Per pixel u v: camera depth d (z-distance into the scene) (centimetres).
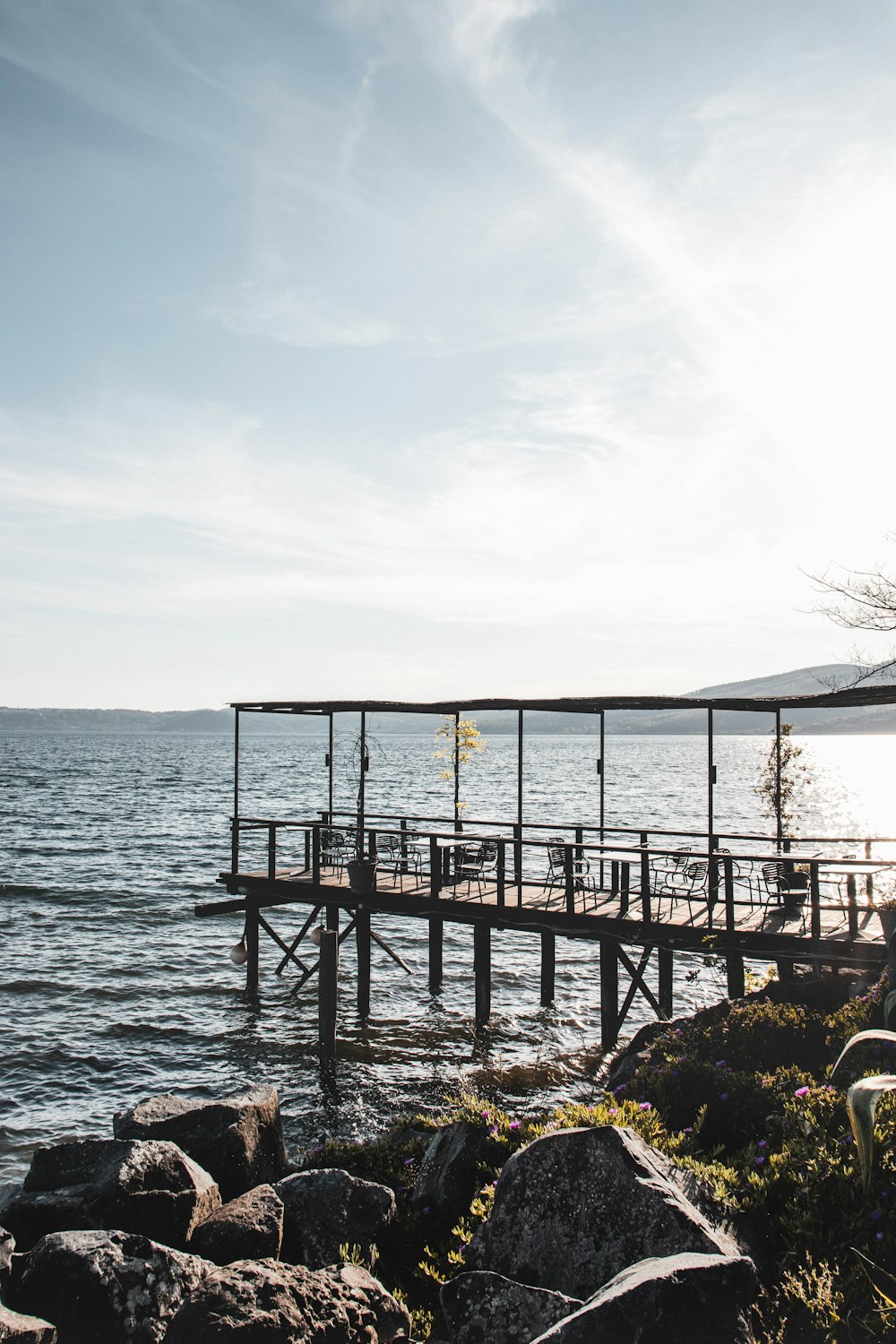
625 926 1562
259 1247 691
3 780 9469
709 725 1625
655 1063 1070
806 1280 530
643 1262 488
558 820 5603
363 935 1992
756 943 1439
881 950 1338
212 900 3306
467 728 2191
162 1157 756
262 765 13862
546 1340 430
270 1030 1928
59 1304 579
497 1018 1988
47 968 2411
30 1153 1399
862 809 7538
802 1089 800
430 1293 666
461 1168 775
